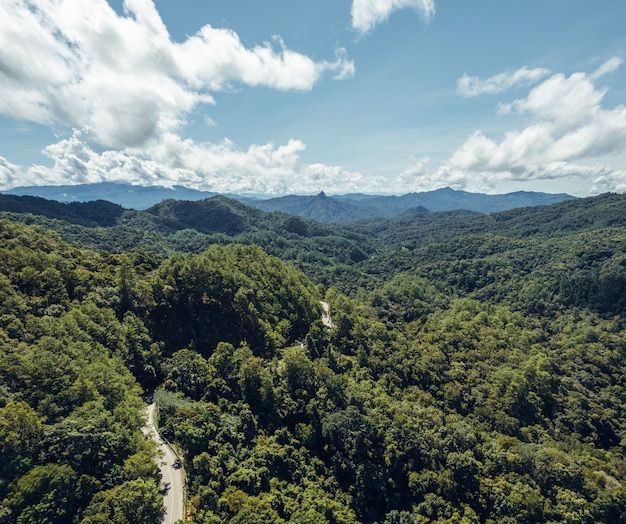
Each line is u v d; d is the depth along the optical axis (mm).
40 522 54062
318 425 99438
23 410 64125
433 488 89938
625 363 170125
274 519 65500
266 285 159250
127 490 60500
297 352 118438
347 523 75500
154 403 97625
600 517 89562
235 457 79688
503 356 158250
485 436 110812
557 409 133875
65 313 98875
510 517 84812
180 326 127875
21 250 111125
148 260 161000
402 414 108250
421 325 192875
